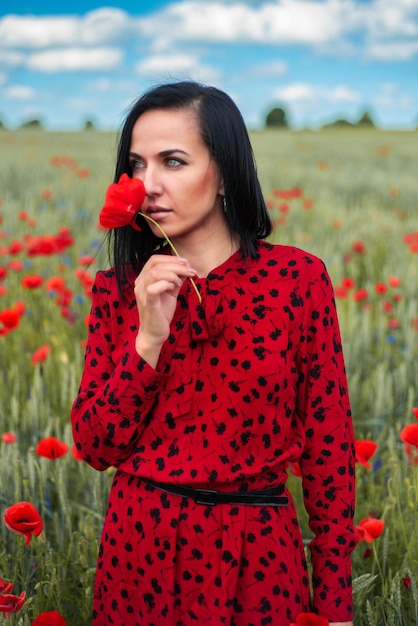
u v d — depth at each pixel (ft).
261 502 5.01
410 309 15.43
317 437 5.21
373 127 268.41
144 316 4.78
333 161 68.80
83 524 7.99
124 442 5.02
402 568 7.11
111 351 5.43
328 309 5.21
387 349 14.29
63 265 18.62
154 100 5.05
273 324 5.03
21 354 13.58
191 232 5.24
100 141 108.47
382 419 11.35
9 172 43.62
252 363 4.95
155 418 5.05
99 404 4.99
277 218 27.99
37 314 15.87
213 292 5.03
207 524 4.91
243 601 4.94
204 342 4.99
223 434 4.95
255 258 5.20
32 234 24.31
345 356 13.50
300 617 4.75
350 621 5.24
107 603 5.30
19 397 12.30
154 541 4.98
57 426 9.76
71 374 11.58
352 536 5.24
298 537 5.28
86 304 16.43
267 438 5.01
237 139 5.14
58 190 35.70
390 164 63.77
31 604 6.73
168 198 5.01
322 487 5.23
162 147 4.98
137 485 5.14
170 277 4.67
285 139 129.49
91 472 8.84
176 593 4.98
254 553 4.93
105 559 5.30
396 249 23.30
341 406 5.25
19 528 5.89
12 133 150.30
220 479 4.88
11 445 8.48
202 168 5.04
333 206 34.42
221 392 4.96
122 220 4.83
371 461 9.91
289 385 5.06
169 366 5.04
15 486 8.15
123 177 4.82
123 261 5.43
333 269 19.93
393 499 7.98
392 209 37.86
